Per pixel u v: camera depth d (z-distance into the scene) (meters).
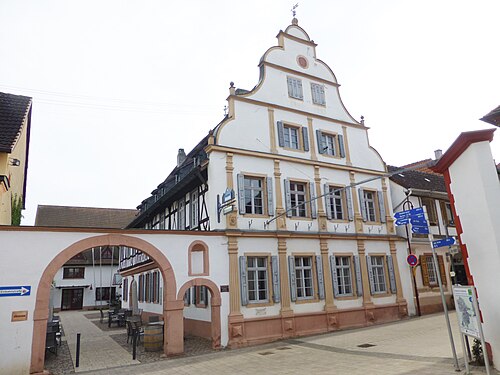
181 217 18.16
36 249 10.41
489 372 6.75
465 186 8.17
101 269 38.72
